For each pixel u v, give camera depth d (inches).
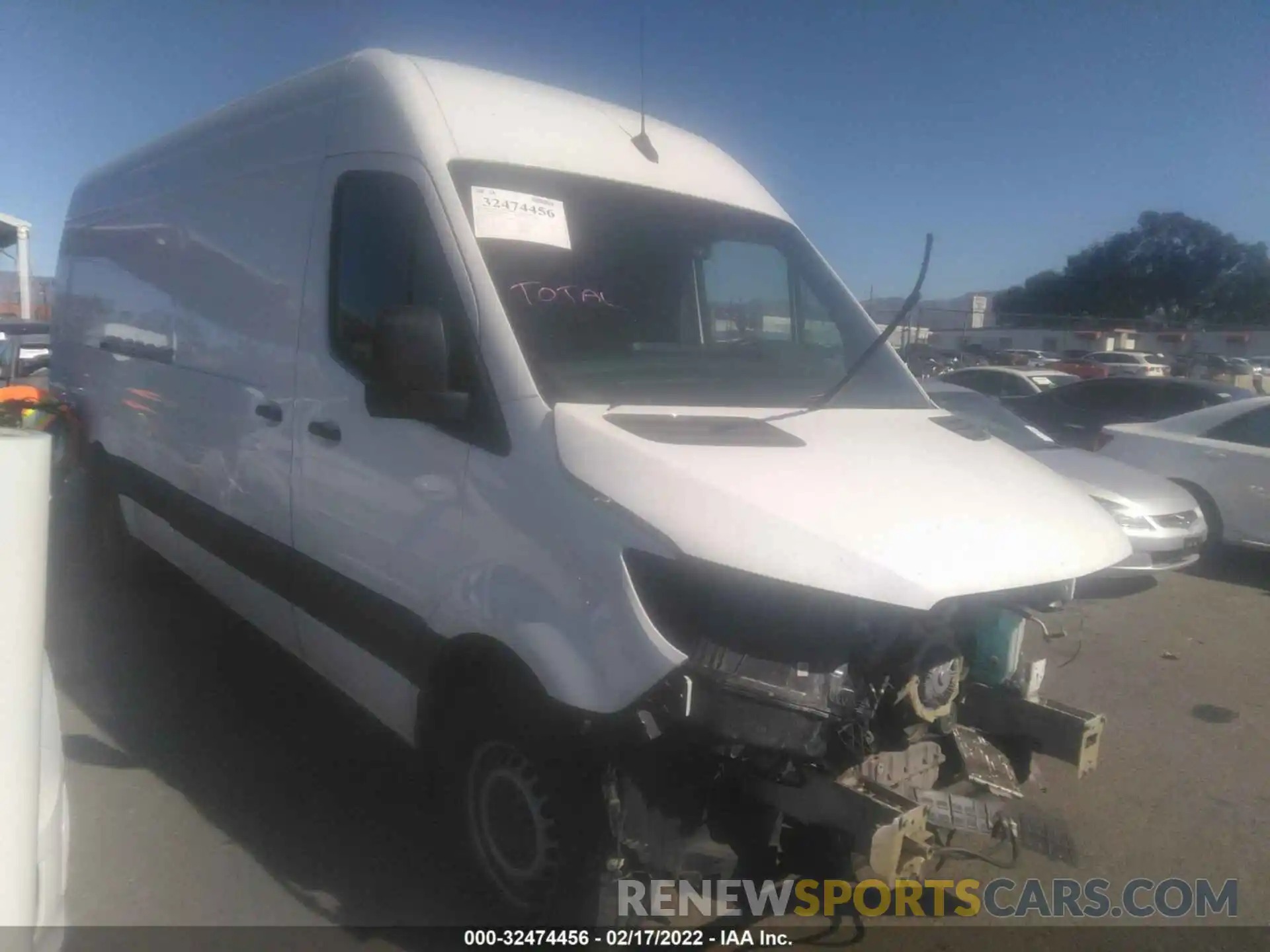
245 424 184.1
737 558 106.3
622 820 116.4
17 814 82.7
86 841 157.5
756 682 109.6
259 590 187.8
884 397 157.6
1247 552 406.9
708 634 110.6
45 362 414.6
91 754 185.0
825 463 123.1
